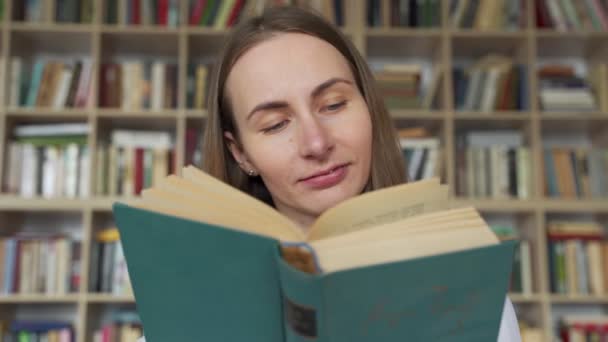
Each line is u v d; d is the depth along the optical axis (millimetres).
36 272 2664
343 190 827
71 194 2721
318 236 642
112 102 2818
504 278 550
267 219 621
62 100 2807
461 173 2783
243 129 881
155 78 2836
